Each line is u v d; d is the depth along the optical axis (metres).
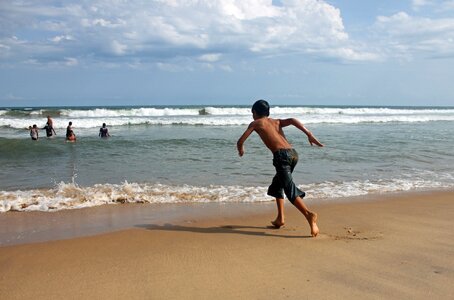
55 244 4.59
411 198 7.21
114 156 12.99
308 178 9.16
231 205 6.72
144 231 5.14
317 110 47.66
